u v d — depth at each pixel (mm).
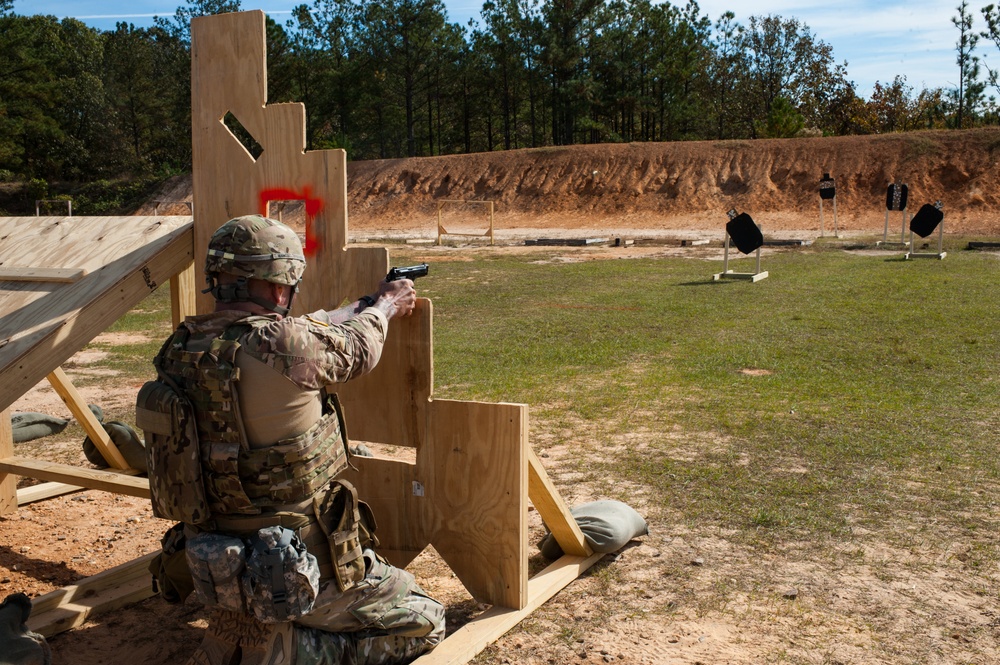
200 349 2406
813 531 4242
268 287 2482
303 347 2385
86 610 3439
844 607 3406
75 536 4473
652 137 70312
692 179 43375
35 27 67750
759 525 4348
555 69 62812
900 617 3314
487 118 72312
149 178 63156
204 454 2385
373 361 2652
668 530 4297
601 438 6078
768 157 42719
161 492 2465
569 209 45000
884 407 6871
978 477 5074
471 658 2979
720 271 19125
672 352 9586
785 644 3102
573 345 10109
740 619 3309
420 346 3219
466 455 3225
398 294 2918
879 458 5488
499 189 47969
